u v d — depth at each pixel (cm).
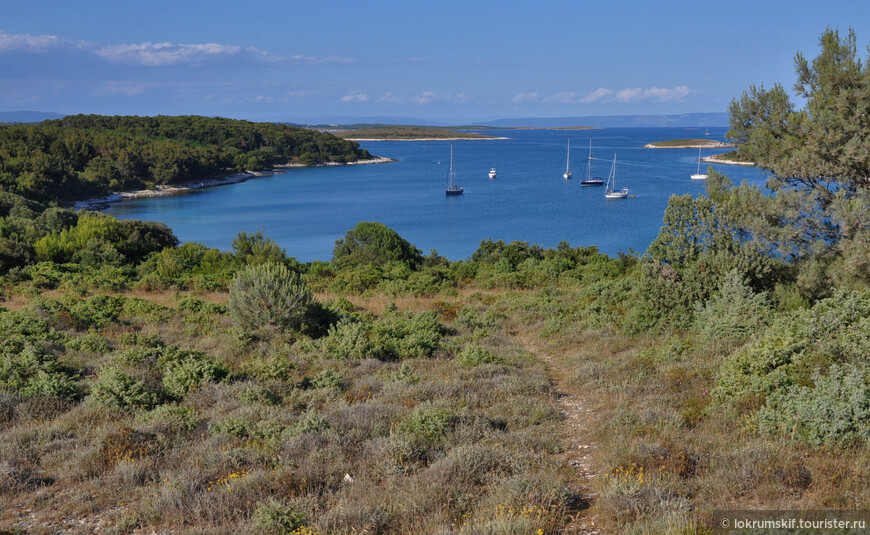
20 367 1255
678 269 1822
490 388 1252
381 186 18788
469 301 2848
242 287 1897
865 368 873
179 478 744
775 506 609
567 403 1186
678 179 18162
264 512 641
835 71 1538
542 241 9019
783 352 988
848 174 1512
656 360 1374
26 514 686
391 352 1697
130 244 4956
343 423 973
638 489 659
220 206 14225
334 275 3766
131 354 1405
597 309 2086
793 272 1634
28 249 4134
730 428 884
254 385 1196
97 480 757
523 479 707
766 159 1666
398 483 737
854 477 643
